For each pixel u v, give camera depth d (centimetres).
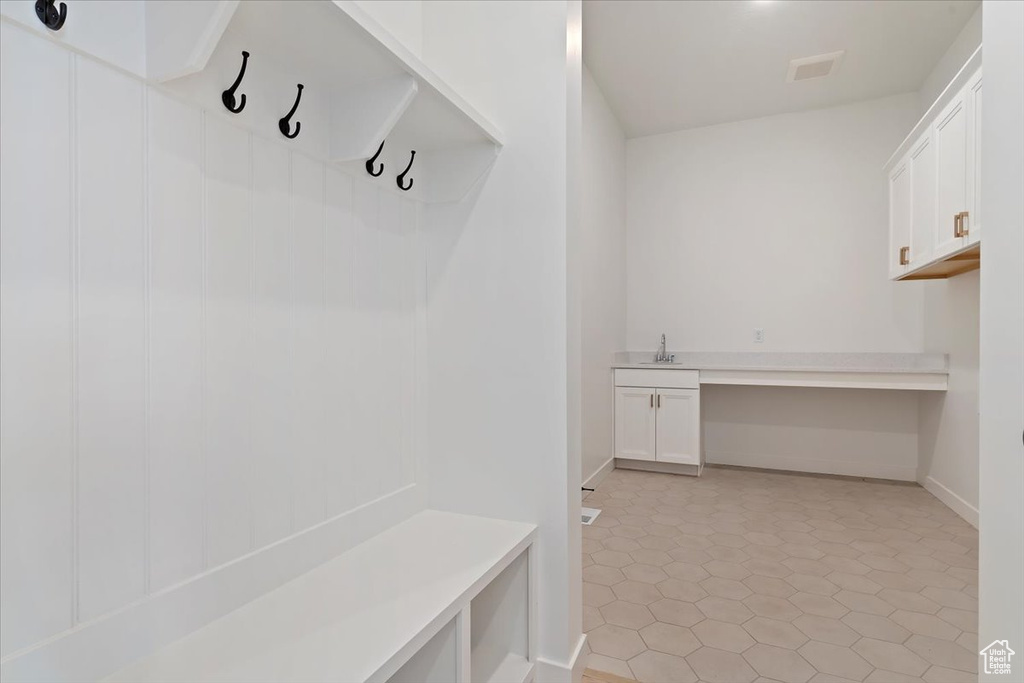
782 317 420
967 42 300
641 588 220
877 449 399
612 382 414
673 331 452
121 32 84
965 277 310
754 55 334
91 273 82
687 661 169
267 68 110
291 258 119
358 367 139
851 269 400
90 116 81
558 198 149
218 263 102
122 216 86
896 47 325
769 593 215
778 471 420
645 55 335
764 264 425
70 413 79
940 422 345
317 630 99
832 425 411
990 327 111
